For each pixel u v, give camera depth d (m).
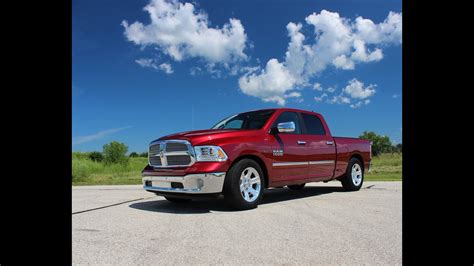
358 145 8.95
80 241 3.92
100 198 7.79
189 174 5.60
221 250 3.54
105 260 3.26
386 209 5.89
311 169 7.43
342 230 4.36
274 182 6.60
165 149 6.12
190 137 5.86
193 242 3.85
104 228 4.57
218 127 7.59
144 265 3.11
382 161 25.91
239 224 4.75
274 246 3.66
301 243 3.77
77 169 16.70
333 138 8.23
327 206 6.25
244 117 7.32
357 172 8.98
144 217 5.33
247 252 3.47
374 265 3.09
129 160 23.28
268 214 5.50
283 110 7.23
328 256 3.33
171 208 6.22
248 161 6.00
